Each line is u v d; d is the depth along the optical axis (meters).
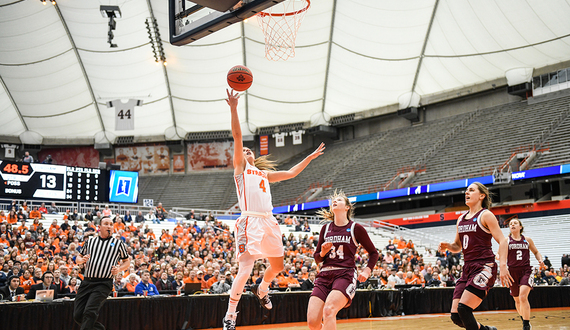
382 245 26.73
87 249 6.59
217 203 39.34
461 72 32.84
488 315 12.02
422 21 30.75
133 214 26.75
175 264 14.57
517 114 31.28
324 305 4.82
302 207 33.50
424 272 17.50
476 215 5.33
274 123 40.47
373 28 31.80
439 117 36.34
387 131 38.56
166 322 9.34
